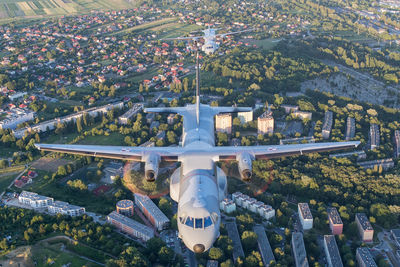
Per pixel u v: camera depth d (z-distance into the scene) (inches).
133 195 7544.3
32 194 7554.1
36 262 5856.3
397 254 6063.0
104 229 6501.0
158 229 6594.5
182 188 2508.6
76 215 6978.4
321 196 7372.1
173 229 6619.1
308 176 7751.0
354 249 6190.9
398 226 6752.0
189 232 2258.9
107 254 6028.5
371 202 7106.3
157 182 7741.1
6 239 6328.7
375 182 7632.9
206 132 3270.2
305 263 5674.2
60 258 5925.2
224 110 3900.1
